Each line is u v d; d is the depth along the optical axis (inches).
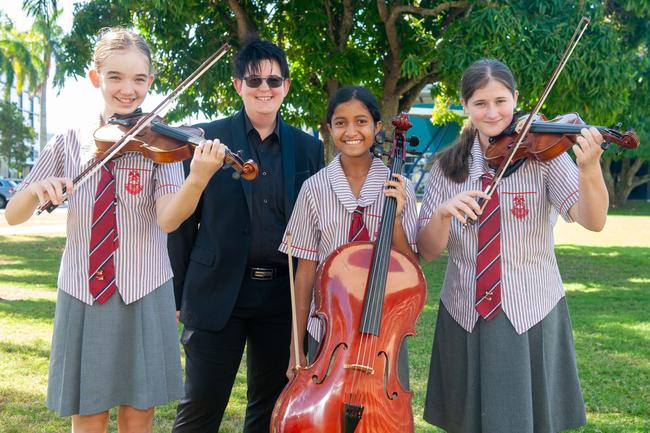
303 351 109.7
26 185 95.6
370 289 93.4
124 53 96.7
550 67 268.5
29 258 402.0
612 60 275.9
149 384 95.8
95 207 94.3
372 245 98.4
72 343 94.5
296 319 101.3
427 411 104.8
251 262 117.2
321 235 106.2
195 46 301.0
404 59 310.3
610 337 217.2
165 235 102.6
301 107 307.4
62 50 326.0
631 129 87.2
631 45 327.3
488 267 96.0
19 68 1369.3
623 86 288.2
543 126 95.7
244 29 294.8
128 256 95.7
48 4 308.0
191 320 116.3
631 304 275.0
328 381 88.6
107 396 94.3
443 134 992.2
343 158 107.6
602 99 280.2
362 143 103.9
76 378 94.5
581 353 197.8
